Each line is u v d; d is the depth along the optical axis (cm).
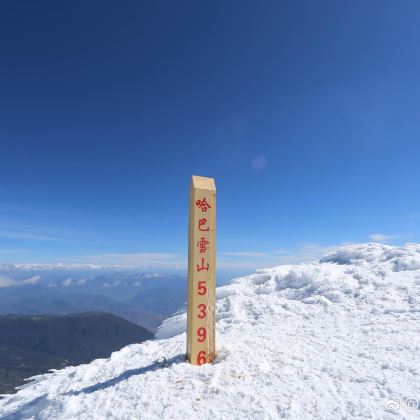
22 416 539
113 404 465
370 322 691
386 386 422
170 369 540
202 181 587
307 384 450
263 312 893
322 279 1041
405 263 1017
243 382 478
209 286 576
